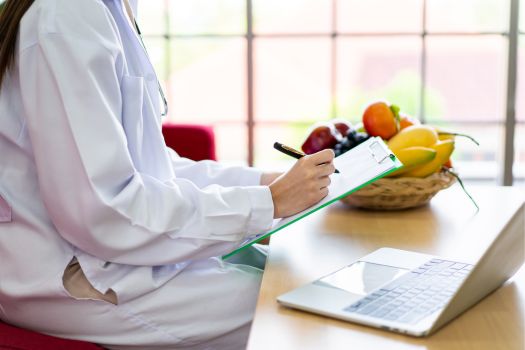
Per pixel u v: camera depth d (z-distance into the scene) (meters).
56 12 0.90
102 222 0.89
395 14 7.78
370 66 8.02
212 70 7.39
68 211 0.89
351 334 0.62
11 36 0.95
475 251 0.93
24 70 0.90
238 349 1.02
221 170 1.25
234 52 7.35
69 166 0.88
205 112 7.48
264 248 1.23
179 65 7.34
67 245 0.96
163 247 0.92
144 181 0.93
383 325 0.62
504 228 0.60
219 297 0.99
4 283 0.97
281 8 7.63
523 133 6.59
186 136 2.14
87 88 0.88
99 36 0.91
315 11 7.64
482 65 7.74
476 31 3.41
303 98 7.67
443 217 1.17
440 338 0.60
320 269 0.86
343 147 1.22
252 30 3.41
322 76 7.60
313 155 0.97
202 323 0.98
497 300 0.71
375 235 1.04
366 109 1.26
